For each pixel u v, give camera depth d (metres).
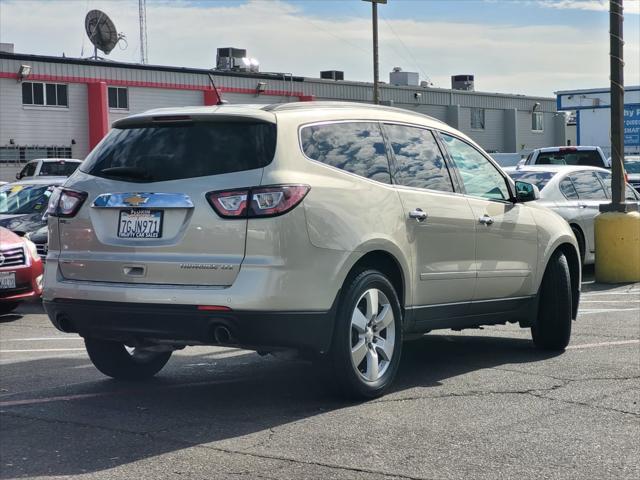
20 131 39.06
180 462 4.71
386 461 4.70
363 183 5.95
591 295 12.02
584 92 49.03
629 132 42.72
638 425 5.39
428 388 6.36
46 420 5.57
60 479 4.47
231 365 7.34
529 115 64.38
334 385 5.86
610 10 13.26
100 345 6.48
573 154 19.23
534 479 4.43
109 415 5.69
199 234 5.41
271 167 5.45
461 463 4.67
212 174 5.48
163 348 5.96
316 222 5.51
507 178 7.55
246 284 5.28
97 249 5.73
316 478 4.45
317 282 5.49
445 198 6.66
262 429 5.32
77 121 40.78
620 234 13.33
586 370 6.97
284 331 5.38
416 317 6.43
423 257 6.39
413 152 6.57
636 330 8.87
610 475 4.50
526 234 7.47
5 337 9.10
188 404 5.97
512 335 8.88
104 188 5.76
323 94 50.47
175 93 44.09
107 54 42.84
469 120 60.44
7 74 38.28
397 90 55.56
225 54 49.38
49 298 5.95
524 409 5.76
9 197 13.90
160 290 5.43
